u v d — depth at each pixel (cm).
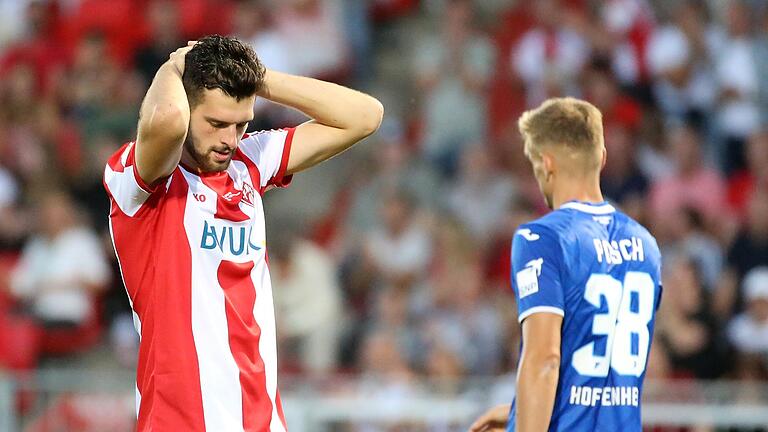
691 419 2834
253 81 1362
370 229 4150
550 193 1617
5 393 3052
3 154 4234
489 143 4291
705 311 3388
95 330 3831
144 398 1410
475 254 3900
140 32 4669
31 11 4762
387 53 4984
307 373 3550
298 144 1496
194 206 1409
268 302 1449
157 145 1322
